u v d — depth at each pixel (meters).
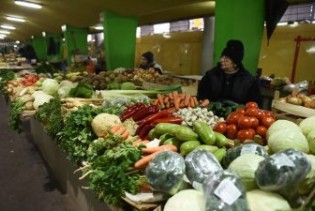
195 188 1.40
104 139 2.06
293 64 5.62
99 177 1.63
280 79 4.92
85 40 11.09
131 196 1.53
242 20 3.71
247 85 3.13
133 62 7.71
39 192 3.39
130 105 2.79
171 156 1.48
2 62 13.48
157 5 5.84
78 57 9.88
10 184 3.57
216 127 2.12
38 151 4.69
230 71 3.18
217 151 1.74
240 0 3.65
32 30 16.05
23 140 5.21
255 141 1.96
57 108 3.05
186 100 2.81
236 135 2.05
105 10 6.95
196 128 1.87
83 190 2.79
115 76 5.23
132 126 2.30
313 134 1.66
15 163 4.20
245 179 1.30
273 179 1.19
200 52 8.05
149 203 1.47
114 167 1.64
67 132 2.41
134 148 1.79
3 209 3.03
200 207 1.26
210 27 7.50
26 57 14.70
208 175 1.39
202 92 3.38
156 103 2.86
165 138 1.96
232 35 3.76
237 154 1.58
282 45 5.79
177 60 8.95
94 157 1.97
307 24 5.40
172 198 1.34
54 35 14.55
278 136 1.63
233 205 1.12
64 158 3.32
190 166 1.46
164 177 1.41
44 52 17.91
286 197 1.24
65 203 3.17
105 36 7.19
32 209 3.05
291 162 1.20
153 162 1.48
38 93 3.82
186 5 5.61
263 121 2.02
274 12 3.72
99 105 3.25
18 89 4.71
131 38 7.47
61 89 3.98
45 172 3.92
